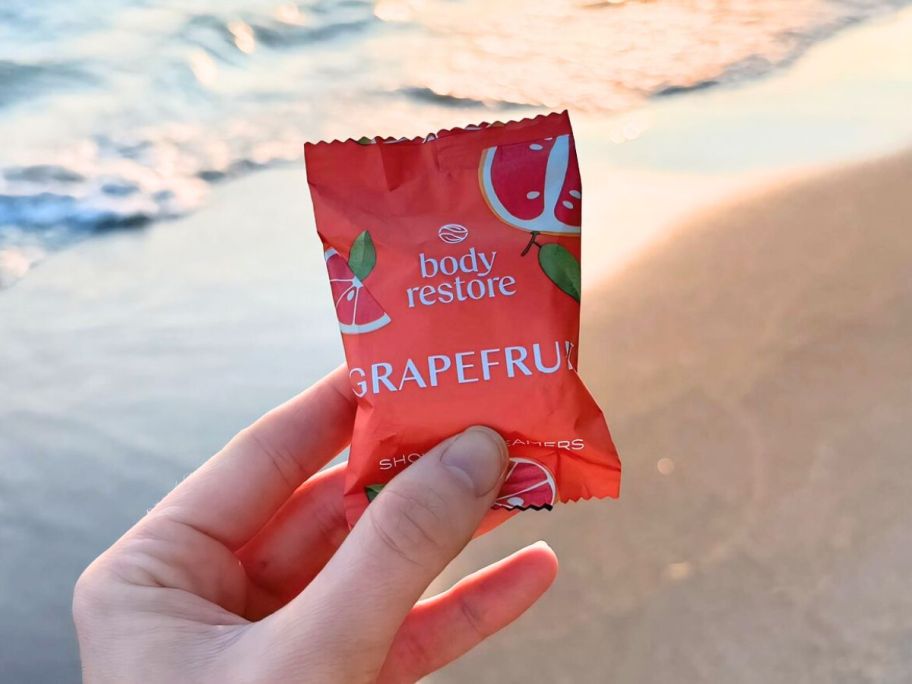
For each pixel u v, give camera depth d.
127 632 0.18
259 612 0.23
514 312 0.18
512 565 0.22
